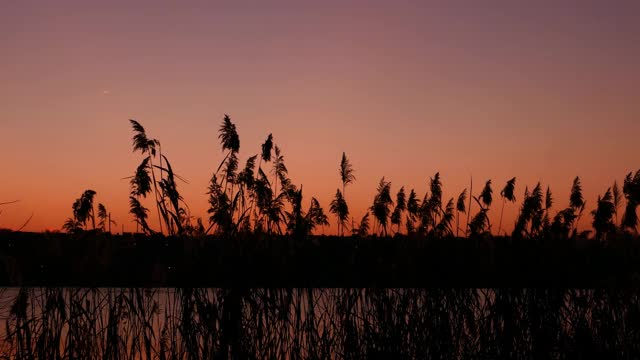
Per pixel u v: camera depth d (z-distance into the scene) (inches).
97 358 347.9
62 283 343.3
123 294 335.0
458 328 360.5
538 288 355.6
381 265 363.6
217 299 324.8
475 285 362.0
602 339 356.8
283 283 342.0
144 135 343.0
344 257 359.9
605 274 356.8
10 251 337.4
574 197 424.8
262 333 336.8
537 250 359.6
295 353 342.6
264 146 397.4
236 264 328.5
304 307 350.9
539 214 392.2
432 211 452.4
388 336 357.4
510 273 358.0
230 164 374.9
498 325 357.7
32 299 343.3
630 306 364.8
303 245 350.9
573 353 350.6
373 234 380.5
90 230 342.0
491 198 476.4
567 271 356.2
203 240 326.6
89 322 346.6
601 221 394.0
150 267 329.4
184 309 323.9
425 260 365.7
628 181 399.2
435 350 358.0
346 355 355.6
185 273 326.0
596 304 364.2
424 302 364.2
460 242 371.9
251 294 333.7
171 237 325.1
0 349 348.8
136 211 327.9
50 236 342.6
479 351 360.2
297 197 358.6
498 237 365.1
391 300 363.3
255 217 367.9
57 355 341.4
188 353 323.0
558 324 352.8
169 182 319.3
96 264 335.3
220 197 356.8
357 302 361.1
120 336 342.6
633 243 361.7
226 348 322.3
